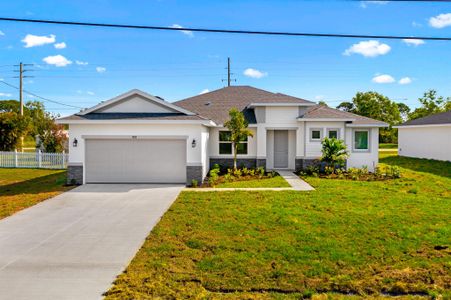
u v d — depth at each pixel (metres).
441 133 25.33
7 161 24.45
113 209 10.82
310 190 13.39
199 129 15.19
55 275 6.05
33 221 9.56
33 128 28.22
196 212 10.11
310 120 19.19
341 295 5.32
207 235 8.00
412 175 18.09
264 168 19.72
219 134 20.02
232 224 8.80
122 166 15.49
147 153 15.50
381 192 12.90
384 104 50.47
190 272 6.09
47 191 13.88
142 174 15.50
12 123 26.02
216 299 5.18
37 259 6.79
